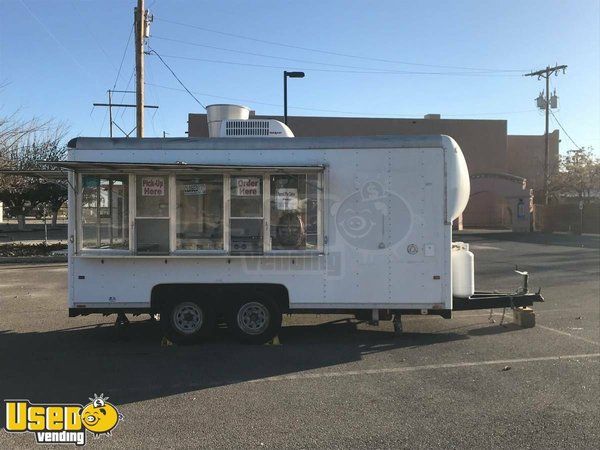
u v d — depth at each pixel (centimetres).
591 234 3198
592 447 388
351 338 730
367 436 408
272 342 696
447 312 686
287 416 449
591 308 938
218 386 527
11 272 1471
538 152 5625
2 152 2022
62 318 866
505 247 2272
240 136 742
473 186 3759
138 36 1630
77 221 671
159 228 677
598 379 546
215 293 689
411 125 4569
